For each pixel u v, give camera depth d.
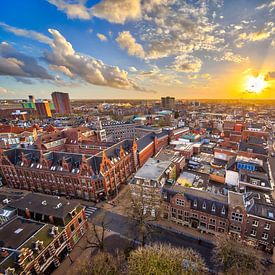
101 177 75.25
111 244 55.72
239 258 39.69
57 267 48.97
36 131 156.50
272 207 49.62
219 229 56.56
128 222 64.75
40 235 46.12
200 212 57.88
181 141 140.00
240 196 58.88
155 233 59.09
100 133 149.12
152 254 38.84
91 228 63.06
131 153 101.81
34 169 85.81
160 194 66.38
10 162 90.75
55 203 57.72
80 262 49.81
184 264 37.44
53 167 82.81
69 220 53.69
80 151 121.50
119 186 90.25
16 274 37.75
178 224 62.97
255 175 71.81
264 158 95.62
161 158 96.44
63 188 83.00
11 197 81.56
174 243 55.09
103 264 40.59
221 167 95.56
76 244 56.38
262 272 44.38
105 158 78.81
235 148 117.25
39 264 43.88
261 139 122.19
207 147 130.38
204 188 75.31
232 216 53.31
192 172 91.25
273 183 79.06
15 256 39.91
